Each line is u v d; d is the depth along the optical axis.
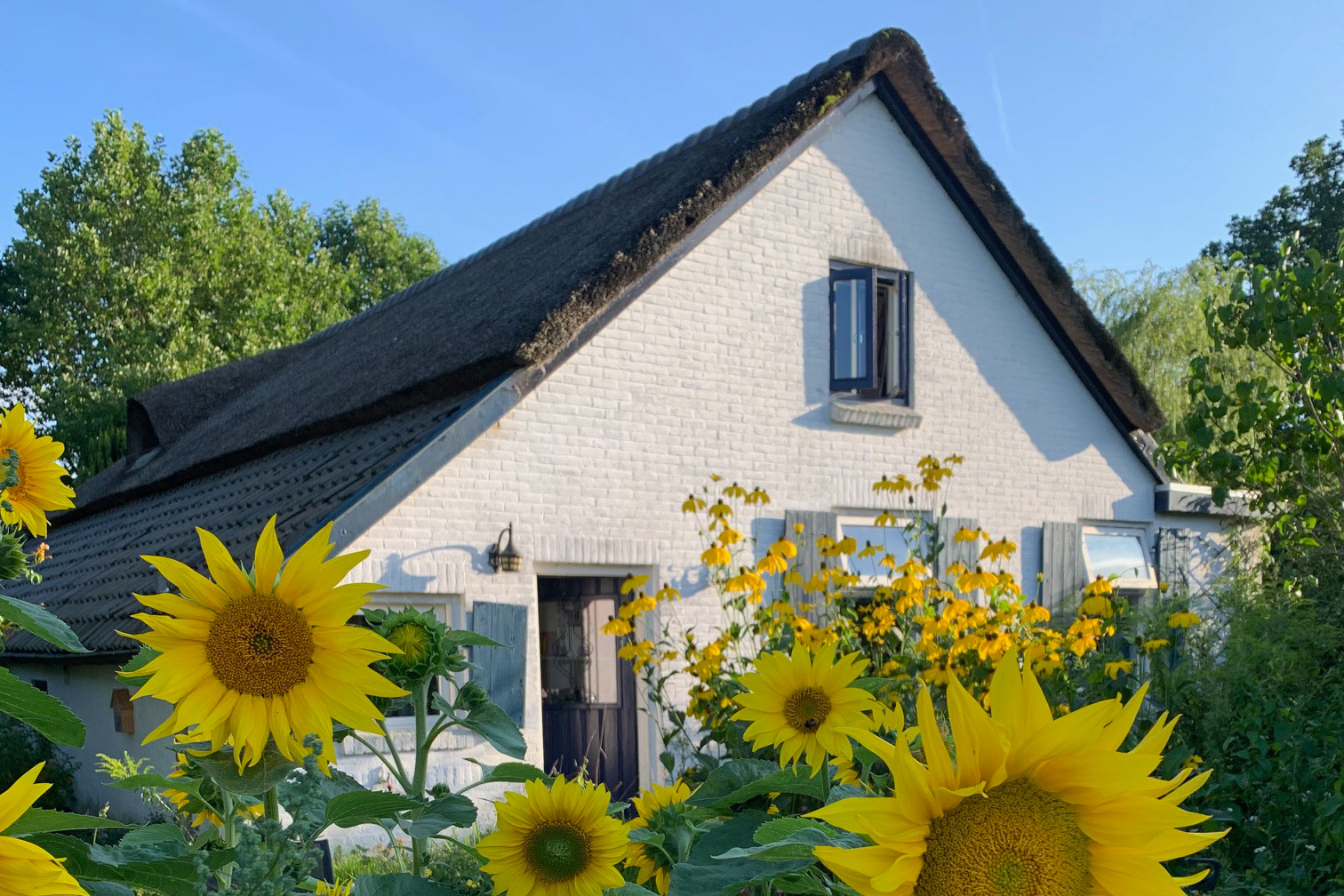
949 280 10.45
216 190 25.69
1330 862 4.00
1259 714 4.57
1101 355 10.87
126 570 9.16
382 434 8.59
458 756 7.27
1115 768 1.00
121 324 23.55
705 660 5.60
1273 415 8.15
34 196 24.56
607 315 8.45
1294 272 7.95
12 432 2.02
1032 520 10.70
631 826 2.09
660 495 8.61
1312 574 7.38
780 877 1.39
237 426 11.94
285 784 1.47
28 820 1.05
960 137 10.08
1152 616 5.88
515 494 7.94
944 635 5.88
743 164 9.03
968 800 1.02
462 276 12.68
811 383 9.51
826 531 9.35
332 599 1.37
